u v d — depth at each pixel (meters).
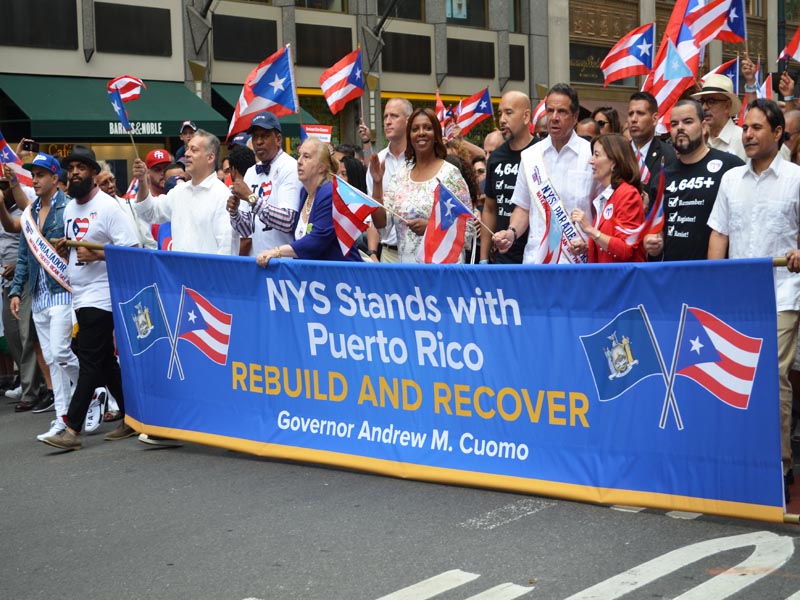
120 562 4.87
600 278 5.21
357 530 5.14
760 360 4.83
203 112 20.33
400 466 5.98
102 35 19.70
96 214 7.34
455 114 15.35
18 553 5.08
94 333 7.31
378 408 6.08
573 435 5.41
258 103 8.36
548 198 6.57
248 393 6.64
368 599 4.25
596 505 5.38
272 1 22.70
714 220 5.74
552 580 4.37
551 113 6.58
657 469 5.16
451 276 5.67
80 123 18.36
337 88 10.41
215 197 7.24
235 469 6.48
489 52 27.39
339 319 6.16
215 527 5.31
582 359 5.34
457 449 5.80
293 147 21.94
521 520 5.20
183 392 6.97
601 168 6.11
